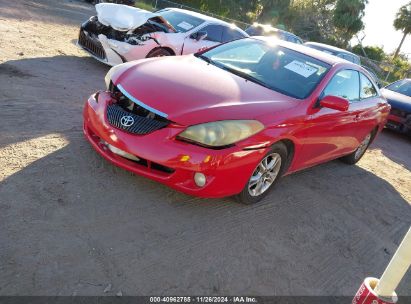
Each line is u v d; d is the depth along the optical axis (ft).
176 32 25.77
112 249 9.10
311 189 15.90
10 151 11.82
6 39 24.61
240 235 11.12
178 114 10.66
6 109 14.55
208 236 10.61
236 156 10.75
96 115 11.66
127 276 8.47
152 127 10.71
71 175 11.42
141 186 11.87
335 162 20.59
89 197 10.70
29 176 10.85
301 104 13.07
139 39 23.54
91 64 24.67
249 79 13.84
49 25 33.09
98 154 12.92
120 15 23.57
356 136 18.02
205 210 11.70
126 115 11.12
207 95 11.56
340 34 141.59
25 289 7.47
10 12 33.50
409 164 25.14
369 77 18.49
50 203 10.02
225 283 9.16
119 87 11.87
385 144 28.91
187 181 10.66
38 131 13.51
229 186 11.11
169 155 10.43
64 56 24.79
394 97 32.53
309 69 14.76
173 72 12.67
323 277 10.56
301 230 12.48
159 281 8.61
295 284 9.90
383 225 14.90
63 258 8.43
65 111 15.92
